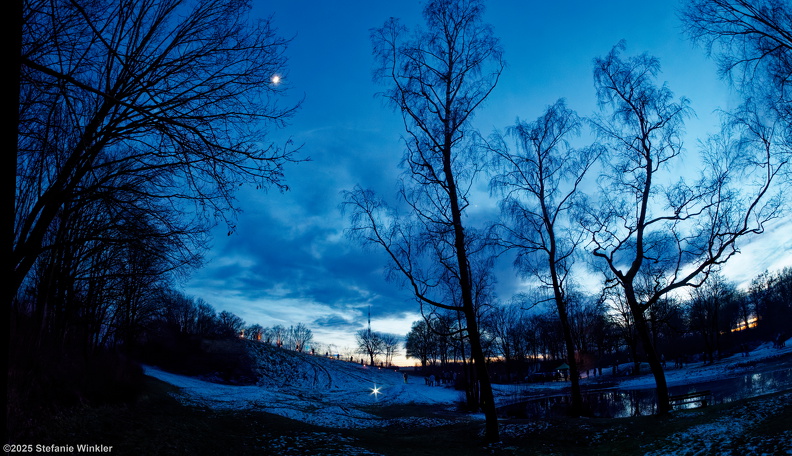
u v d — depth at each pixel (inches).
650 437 556.7
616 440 576.7
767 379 1240.8
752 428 481.4
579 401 860.6
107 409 536.1
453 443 668.7
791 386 963.3
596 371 2760.8
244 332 4724.4
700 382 1508.4
